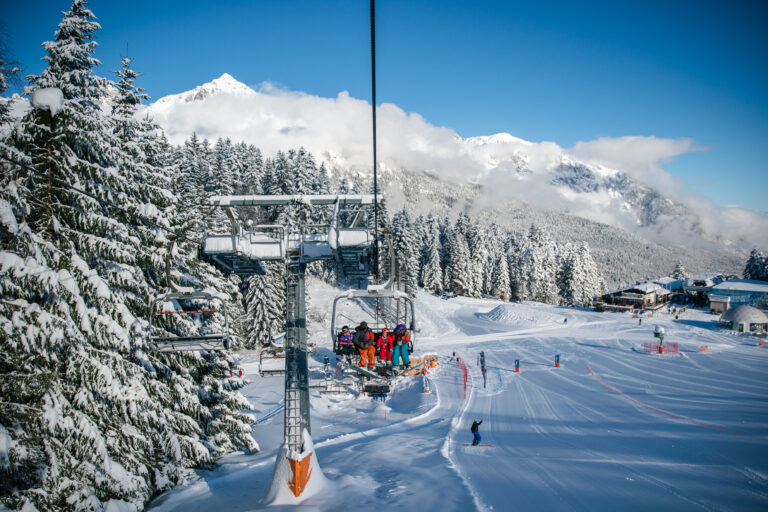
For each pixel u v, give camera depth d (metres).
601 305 86.31
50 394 10.54
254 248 11.95
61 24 16.30
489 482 12.32
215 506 11.84
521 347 49.44
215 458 17.42
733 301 80.12
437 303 85.75
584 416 22.45
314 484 11.04
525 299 105.25
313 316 59.28
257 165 75.56
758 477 13.15
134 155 16.86
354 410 27.58
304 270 12.37
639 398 26.58
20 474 9.46
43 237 10.97
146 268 14.36
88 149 12.12
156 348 12.10
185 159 61.50
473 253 101.06
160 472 13.15
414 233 82.88
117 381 11.62
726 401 25.75
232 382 19.27
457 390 29.88
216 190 60.81
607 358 42.16
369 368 11.81
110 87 18.86
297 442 11.12
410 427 21.97
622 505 10.84
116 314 11.78
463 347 50.41
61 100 11.08
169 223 15.18
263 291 45.47
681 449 16.42
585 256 101.62
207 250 11.59
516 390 29.31
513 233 125.50
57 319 10.31
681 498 11.39
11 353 9.77
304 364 11.81
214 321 18.80
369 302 67.06
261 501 10.97
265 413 27.61
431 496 11.01
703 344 50.31
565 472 13.46
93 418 11.44
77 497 10.02
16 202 10.03
